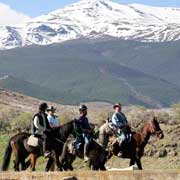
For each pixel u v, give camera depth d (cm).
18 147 3400
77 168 4631
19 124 6606
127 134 3453
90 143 3359
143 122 5794
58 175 3022
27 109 10294
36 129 3353
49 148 3328
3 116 7769
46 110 3416
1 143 5969
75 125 3347
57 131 3369
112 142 3444
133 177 2916
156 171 2903
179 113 6053
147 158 5222
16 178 3100
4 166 3425
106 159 3447
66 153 3331
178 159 5134
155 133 3450
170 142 5316
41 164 5025
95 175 2970
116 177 2938
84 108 3394
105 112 6338
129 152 3456
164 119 6047
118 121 3462
